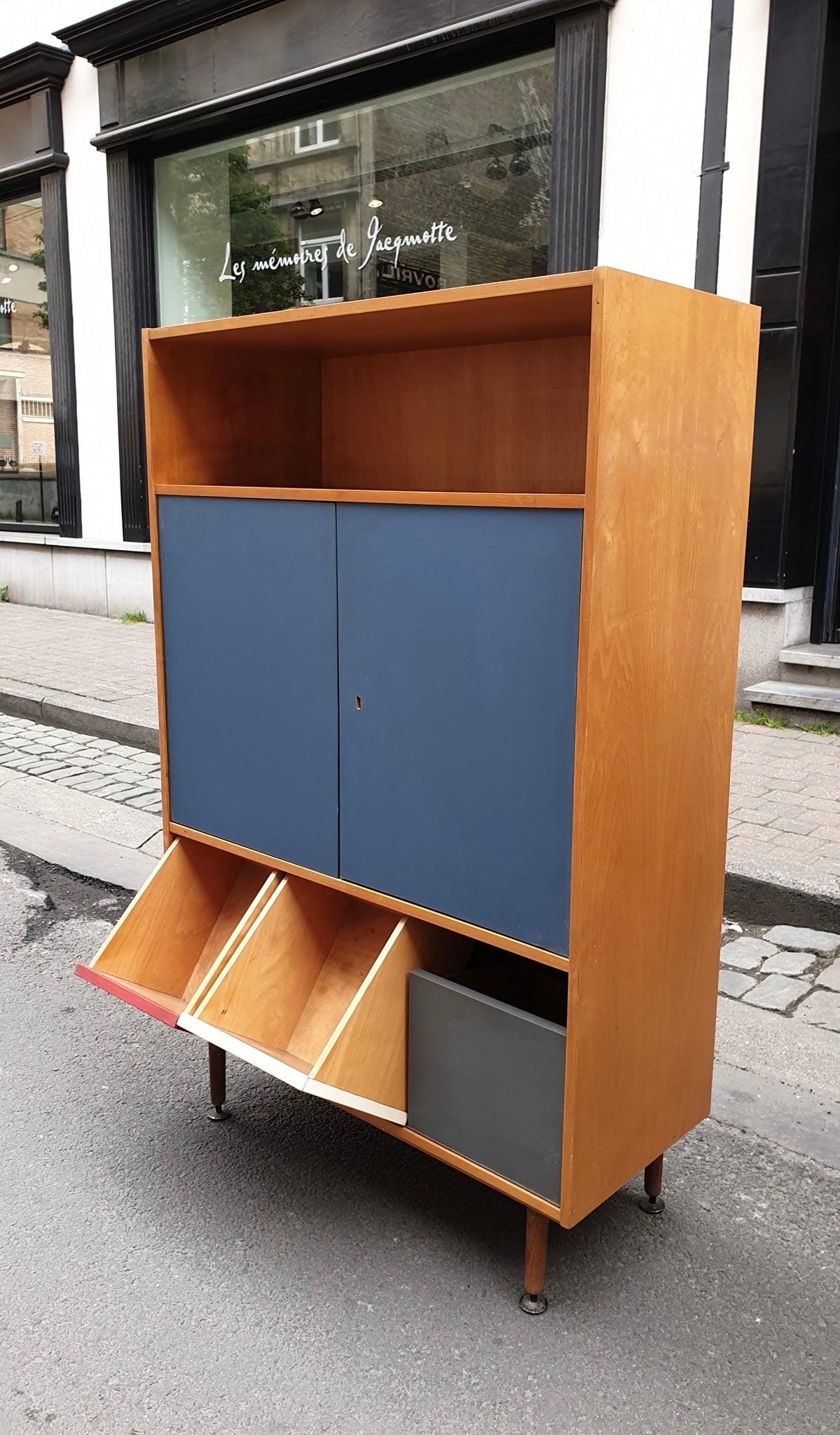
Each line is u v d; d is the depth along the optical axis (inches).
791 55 221.9
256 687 102.8
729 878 164.2
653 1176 101.2
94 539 411.8
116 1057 131.9
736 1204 103.8
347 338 103.0
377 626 90.5
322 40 302.7
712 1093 119.0
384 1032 92.4
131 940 112.3
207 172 363.9
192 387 110.5
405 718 89.8
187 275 378.9
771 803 192.9
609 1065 86.3
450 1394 81.7
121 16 346.9
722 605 90.3
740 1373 83.8
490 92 282.0
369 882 96.0
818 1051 128.3
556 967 82.4
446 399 110.7
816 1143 112.2
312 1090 86.7
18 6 402.9
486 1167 90.2
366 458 119.6
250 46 322.0
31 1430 78.7
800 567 250.7
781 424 237.3
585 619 76.0
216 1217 102.3
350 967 106.7
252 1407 80.6
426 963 95.7
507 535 80.0
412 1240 99.3
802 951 152.9
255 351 114.6
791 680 249.1
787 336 233.0
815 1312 90.3
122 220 378.0
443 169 297.4
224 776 108.2
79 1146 113.7
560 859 81.0
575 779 78.4
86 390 406.3
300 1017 106.3
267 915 101.7
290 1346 86.4
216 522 103.3
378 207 316.8
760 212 231.6
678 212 244.1
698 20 234.1
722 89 232.7
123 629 389.1
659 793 86.7
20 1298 91.7
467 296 79.5
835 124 230.8
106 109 369.7
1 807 219.9
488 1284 93.4
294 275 345.7
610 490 75.1
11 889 181.8
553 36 264.2
